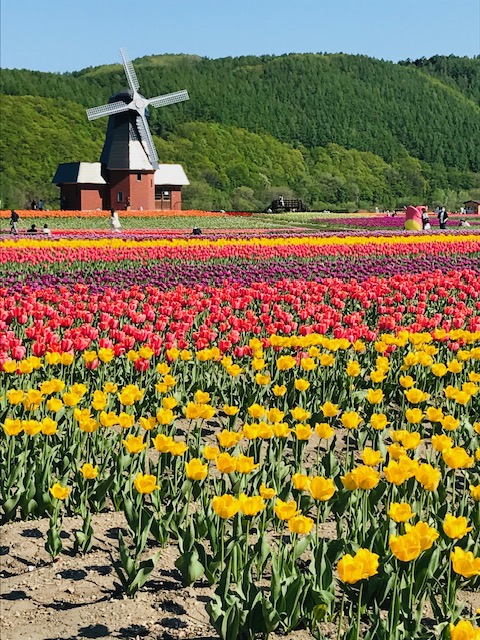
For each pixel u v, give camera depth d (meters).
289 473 7.46
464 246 30.86
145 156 83.75
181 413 9.50
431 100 198.12
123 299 15.41
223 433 6.18
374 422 6.53
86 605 5.30
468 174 172.38
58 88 150.25
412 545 4.37
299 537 6.26
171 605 5.31
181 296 14.25
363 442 8.30
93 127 134.88
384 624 4.49
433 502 6.49
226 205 112.75
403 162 169.88
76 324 13.91
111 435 7.79
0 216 69.12
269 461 6.85
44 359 9.99
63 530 6.39
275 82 187.12
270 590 5.22
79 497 6.58
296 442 7.37
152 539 6.31
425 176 166.88
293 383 9.65
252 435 6.23
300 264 24.80
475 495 5.44
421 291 18.72
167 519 6.08
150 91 167.62
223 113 162.75
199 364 10.62
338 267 24.20
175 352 9.32
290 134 165.12
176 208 89.25
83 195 83.25
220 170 136.12
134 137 83.25
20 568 5.81
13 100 131.50
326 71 197.00
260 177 137.75
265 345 10.45
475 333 10.60
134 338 10.50
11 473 6.59
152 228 61.91
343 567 4.07
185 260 27.06
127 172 82.94
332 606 5.07
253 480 6.64
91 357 8.88
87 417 6.69
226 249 28.34
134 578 5.33
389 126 182.88
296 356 10.61
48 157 119.06
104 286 20.02
